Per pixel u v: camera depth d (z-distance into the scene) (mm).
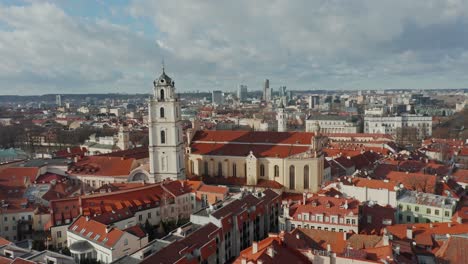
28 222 158250
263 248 96875
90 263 125438
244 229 137500
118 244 122250
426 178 169375
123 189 177000
